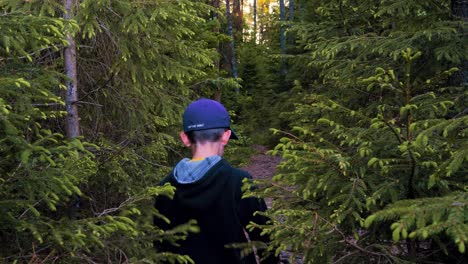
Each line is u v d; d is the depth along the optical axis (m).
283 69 17.09
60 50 3.97
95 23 3.96
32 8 3.78
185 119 1.99
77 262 2.19
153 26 4.18
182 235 1.96
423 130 1.85
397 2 4.32
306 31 6.04
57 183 2.19
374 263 1.80
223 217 1.84
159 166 4.82
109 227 2.06
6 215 2.04
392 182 1.84
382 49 4.14
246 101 18.28
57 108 4.07
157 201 2.01
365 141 2.01
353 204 1.80
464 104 3.19
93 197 3.80
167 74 4.63
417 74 4.15
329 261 1.76
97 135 4.22
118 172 3.82
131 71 4.38
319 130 3.38
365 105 4.48
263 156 13.80
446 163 1.64
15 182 2.17
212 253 1.86
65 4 3.94
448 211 1.38
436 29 3.87
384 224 1.86
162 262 2.12
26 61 3.63
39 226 2.13
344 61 5.07
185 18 4.20
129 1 4.04
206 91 6.67
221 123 1.96
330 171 1.90
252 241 1.82
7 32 2.18
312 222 1.78
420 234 1.25
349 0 5.59
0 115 1.94
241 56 24.38
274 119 13.12
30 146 2.02
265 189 1.91
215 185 1.85
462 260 1.85
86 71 4.59
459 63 3.76
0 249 2.12
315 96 3.93
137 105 4.78
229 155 7.89
